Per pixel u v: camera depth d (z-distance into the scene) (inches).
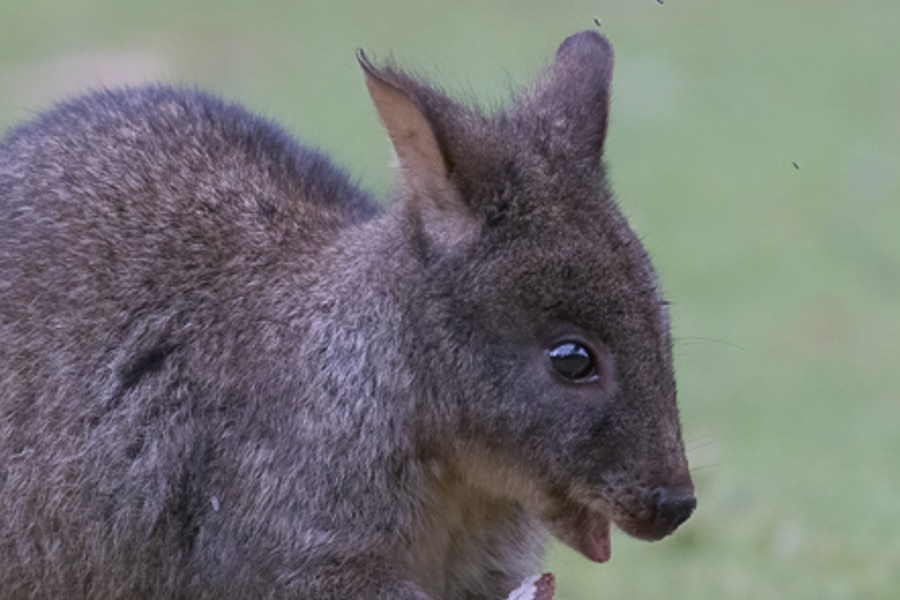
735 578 616.1
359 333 438.9
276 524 434.9
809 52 1270.9
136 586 448.8
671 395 434.9
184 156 467.5
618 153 1088.8
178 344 446.0
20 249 455.2
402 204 440.8
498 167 431.2
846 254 944.9
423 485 445.1
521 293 427.5
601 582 618.2
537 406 429.4
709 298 892.6
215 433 440.5
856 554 630.5
